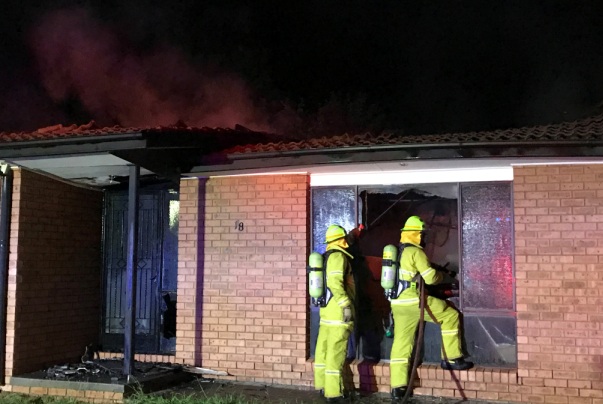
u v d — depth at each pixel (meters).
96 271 9.31
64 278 8.64
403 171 7.47
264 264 7.89
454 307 7.21
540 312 6.75
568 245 6.71
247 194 8.03
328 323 6.88
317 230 7.86
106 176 8.52
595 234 6.64
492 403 6.80
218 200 8.15
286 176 7.89
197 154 7.91
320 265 6.98
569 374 6.61
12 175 7.95
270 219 7.91
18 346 7.78
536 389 6.71
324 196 7.88
